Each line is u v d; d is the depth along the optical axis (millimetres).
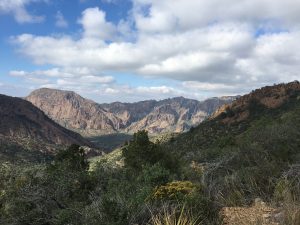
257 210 6297
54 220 7844
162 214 6176
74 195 9422
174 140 106188
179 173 10828
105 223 6043
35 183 9461
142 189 7500
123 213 6164
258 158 9141
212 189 7797
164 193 6891
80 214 7090
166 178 8430
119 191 8375
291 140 9906
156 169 8797
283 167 8344
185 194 6766
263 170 8125
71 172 10445
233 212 6348
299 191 6527
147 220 6227
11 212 8531
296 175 7367
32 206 8719
